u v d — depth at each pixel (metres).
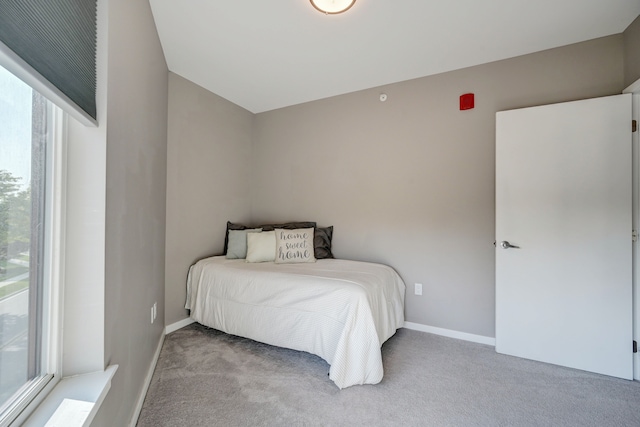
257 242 2.75
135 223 1.42
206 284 2.49
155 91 1.89
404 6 1.71
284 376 1.82
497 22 1.86
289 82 2.75
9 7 0.57
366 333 1.75
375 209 2.85
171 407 1.51
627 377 1.81
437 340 2.39
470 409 1.52
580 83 2.06
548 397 1.62
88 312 0.98
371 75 2.60
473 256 2.41
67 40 0.79
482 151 2.38
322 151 3.16
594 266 1.91
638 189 1.84
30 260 0.82
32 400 0.79
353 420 1.43
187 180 2.67
